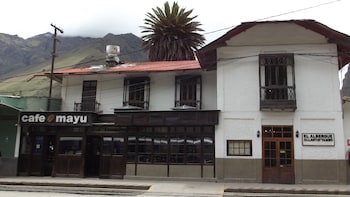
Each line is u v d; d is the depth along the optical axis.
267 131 17.05
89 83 21.81
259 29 17.72
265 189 14.23
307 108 16.80
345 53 17.42
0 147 19.97
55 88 57.84
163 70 20.05
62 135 19.64
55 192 14.15
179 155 17.84
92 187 15.62
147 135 18.47
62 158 19.33
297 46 17.38
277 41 17.53
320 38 17.19
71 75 21.56
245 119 17.23
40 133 20.05
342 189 14.12
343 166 16.14
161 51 35.03
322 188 14.45
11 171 19.62
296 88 17.02
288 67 17.27
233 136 17.17
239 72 17.70
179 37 35.59
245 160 16.91
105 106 21.23
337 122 16.48
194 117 17.50
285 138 16.81
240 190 14.34
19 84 78.69
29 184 16.30
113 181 17.16
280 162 16.67
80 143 19.30
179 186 15.33
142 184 15.73
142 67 22.06
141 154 18.36
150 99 20.61
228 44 17.97
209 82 20.02
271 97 17.02
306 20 16.77
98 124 18.94
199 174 17.38
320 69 17.03
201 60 18.61
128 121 18.33
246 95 17.42
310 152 16.48
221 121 17.38
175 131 18.09
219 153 17.11
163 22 35.44
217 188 14.72
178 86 20.28
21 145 20.02
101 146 19.05
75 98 21.80
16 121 20.12
